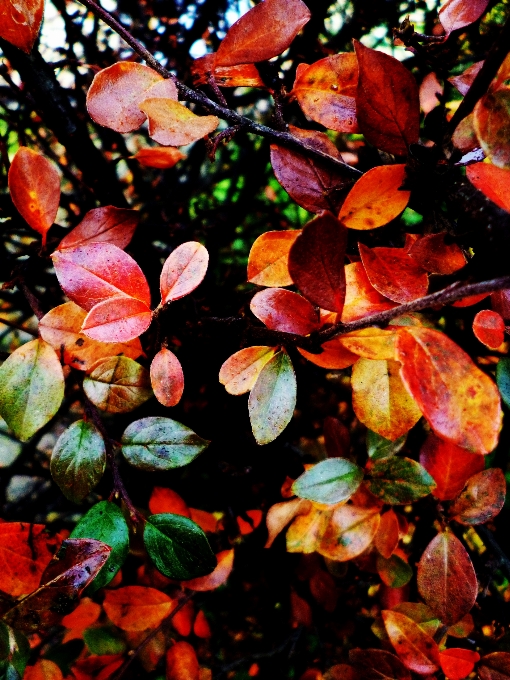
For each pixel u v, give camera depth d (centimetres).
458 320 36
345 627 42
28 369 21
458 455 23
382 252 19
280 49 19
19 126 35
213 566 20
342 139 41
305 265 16
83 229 22
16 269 24
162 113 18
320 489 22
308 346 19
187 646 27
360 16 42
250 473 38
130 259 20
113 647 27
